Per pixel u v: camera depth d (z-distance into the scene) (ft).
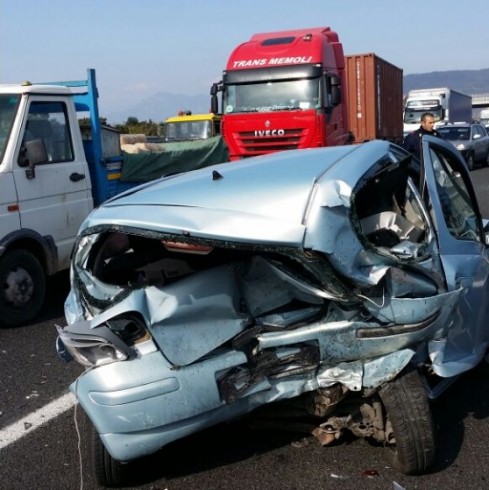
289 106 44.14
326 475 12.73
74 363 19.93
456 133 83.76
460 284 13.70
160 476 13.05
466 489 12.10
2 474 13.53
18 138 23.34
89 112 27.09
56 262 24.84
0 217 22.57
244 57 45.60
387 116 71.20
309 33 47.75
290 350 11.78
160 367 11.05
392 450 12.78
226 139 45.83
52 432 15.43
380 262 11.73
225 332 11.47
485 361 17.07
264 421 13.69
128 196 13.12
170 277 12.11
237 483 12.66
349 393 12.69
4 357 20.66
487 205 50.06
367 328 11.73
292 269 11.75
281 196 11.49
